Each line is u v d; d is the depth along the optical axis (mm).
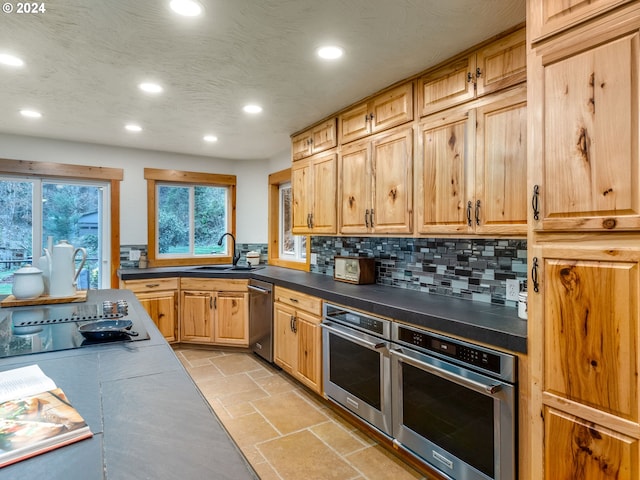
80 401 919
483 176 1924
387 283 2926
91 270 4152
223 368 3525
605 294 1200
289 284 3139
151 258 4402
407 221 2369
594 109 1221
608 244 1197
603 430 1205
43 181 3918
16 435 737
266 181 4914
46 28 1798
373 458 2139
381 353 2141
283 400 2865
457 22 1762
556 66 1319
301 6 1633
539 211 1366
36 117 3162
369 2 1610
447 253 2453
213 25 1780
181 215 4688
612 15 1181
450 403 1753
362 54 2076
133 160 4289
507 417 1515
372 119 2674
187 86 2520
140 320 1772
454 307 2049
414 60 2139
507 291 2090
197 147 4262
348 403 2420
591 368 1233
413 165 2344
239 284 3945
